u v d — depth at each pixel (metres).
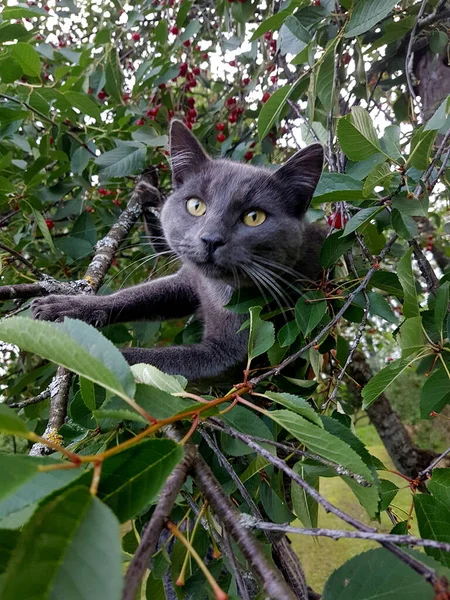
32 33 0.34
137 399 0.13
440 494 0.16
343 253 0.25
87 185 0.38
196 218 0.33
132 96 0.42
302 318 0.23
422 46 0.39
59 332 0.10
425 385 0.20
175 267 0.42
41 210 0.36
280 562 0.19
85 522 0.07
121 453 0.10
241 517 0.11
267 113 0.28
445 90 0.39
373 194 0.23
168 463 0.10
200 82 0.55
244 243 0.30
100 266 0.34
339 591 0.11
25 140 0.37
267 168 0.36
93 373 0.10
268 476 0.22
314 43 0.27
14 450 0.32
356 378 0.51
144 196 0.42
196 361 0.31
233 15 0.40
